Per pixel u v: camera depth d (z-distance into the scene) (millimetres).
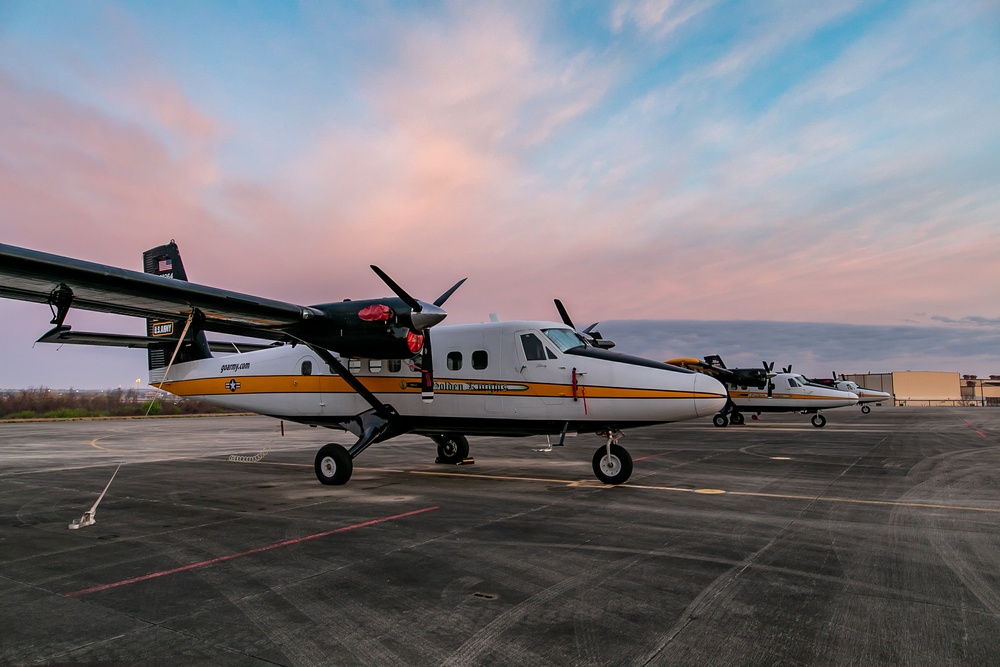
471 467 11391
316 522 6598
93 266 6781
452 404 9672
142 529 6395
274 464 12703
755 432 20656
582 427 9094
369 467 11492
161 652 3287
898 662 3068
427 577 4543
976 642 3307
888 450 13961
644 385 8555
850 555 5016
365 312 8828
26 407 39062
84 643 3418
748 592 4121
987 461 11641
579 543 5480
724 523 6250
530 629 3527
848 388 37031
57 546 5684
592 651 3221
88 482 10008
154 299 7688
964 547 5254
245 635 3504
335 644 3361
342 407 10648
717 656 3146
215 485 9555
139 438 20641
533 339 9312
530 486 8906
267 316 8750
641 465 11219
